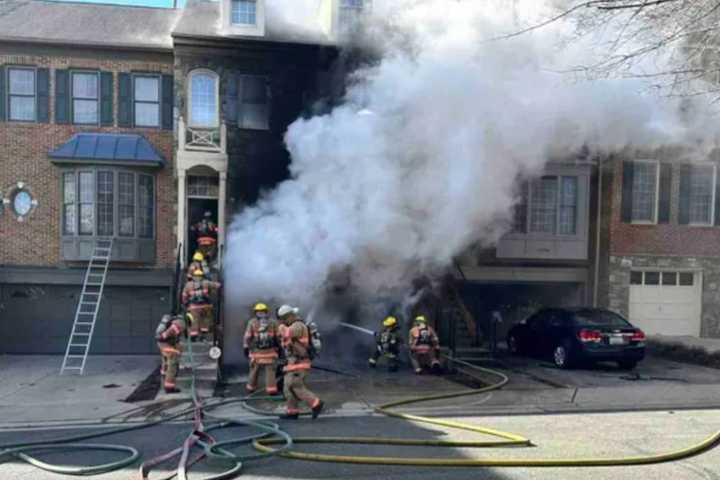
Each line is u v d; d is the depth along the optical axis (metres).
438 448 6.70
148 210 15.97
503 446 6.75
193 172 15.98
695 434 7.31
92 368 13.69
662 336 16.44
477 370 12.38
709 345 14.63
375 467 6.03
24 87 15.72
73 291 15.98
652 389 10.38
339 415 8.51
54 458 6.50
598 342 12.29
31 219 15.63
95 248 15.38
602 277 16.80
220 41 15.56
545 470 5.93
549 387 10.61
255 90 16.06
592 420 8.12
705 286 17.19
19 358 15.22
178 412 8.85
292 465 6.09
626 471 5.90
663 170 16.91
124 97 15.99
